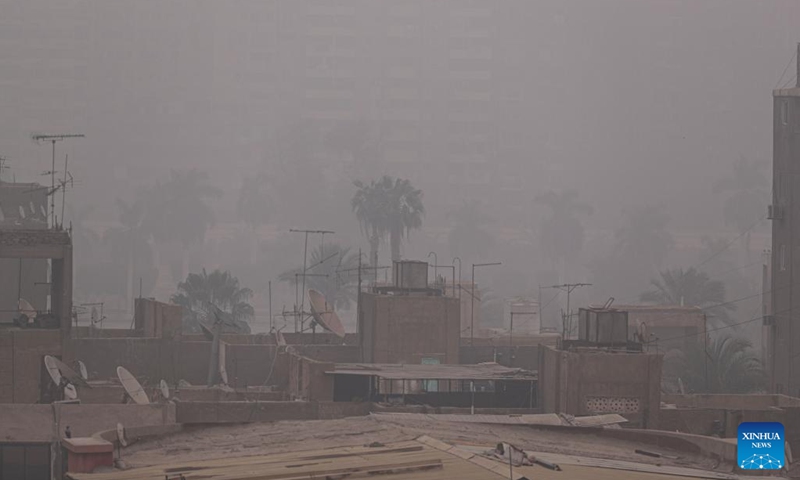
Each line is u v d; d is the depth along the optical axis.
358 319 118.56
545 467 44.47
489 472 42.50
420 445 48.34
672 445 53.50
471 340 125.88
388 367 92.69
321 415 82.88
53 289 93.88
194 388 97.62
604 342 83.56
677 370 141.38
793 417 79.62
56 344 90.25
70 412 70.81
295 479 41.19
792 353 124.88
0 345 89.25
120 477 42.97
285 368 106.50
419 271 115.88
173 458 48.03
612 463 47.28
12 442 69.62
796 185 125.88
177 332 116.06
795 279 125.19
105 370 110.44
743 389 140.38
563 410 80.62
